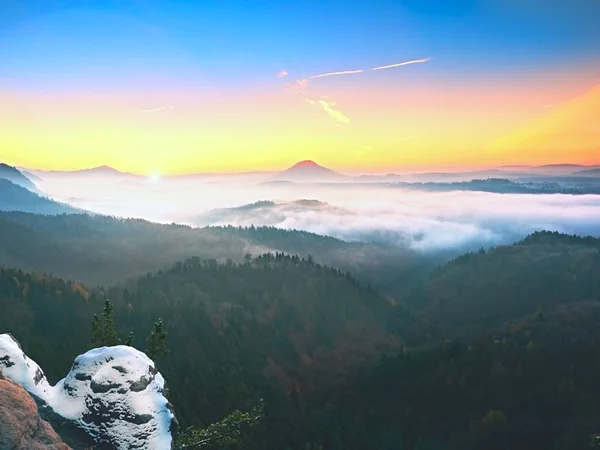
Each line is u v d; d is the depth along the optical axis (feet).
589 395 416.05
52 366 290.76
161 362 397.60
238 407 344.69
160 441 79.56
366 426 412.57
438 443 394.32
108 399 79.00
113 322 149.18
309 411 426.92
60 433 75.46
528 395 431.43
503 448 374.63
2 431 52.95
